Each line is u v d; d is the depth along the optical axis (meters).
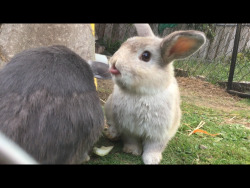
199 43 0.30
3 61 0.42
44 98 0.23
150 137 0.34
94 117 0.26
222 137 0.47
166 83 0.32
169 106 0.33
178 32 0.30
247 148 0.43
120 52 0.31
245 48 1.06
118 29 1.29
